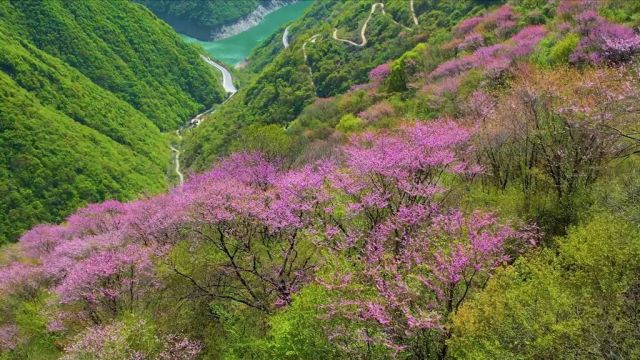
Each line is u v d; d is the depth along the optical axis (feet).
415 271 36.40
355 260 41.22
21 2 524.52
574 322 26.13
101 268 63.31
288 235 55.62
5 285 91.25
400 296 34.27
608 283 28.96
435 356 32.19
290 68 336.08
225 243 56.08
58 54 516.32
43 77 401.29
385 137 59.67
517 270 34.12
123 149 362.94
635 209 36.42
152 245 67.92
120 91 527.81
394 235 45.50
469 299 33.58
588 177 46.96
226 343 48.91
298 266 52.54
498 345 27.50
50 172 281.74
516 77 83.41
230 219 53.72
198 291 56.75
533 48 103.81
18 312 83.92
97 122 403.13
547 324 27.32
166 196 96.43
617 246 30.76
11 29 499.51
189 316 55.21
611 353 25.22
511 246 37.24
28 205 260.83
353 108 178.60
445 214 44.39
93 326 57.98
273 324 39.93
